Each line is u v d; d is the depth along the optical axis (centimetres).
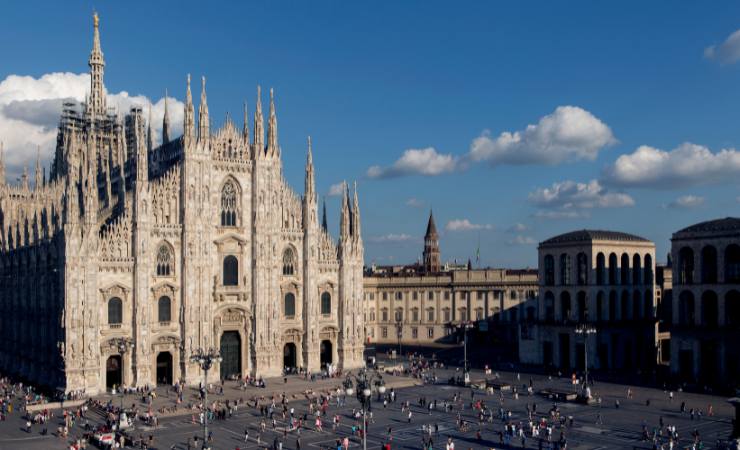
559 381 13088
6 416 9981
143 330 11438
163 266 11862
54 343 11438
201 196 12225
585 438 8606
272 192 13062
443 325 18775
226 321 12556
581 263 14888
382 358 16238
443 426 9381
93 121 18300
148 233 11569
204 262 12206
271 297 12975
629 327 14950
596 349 14350
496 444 8338
